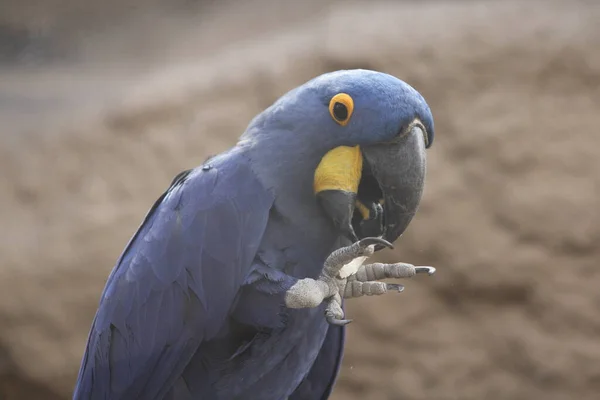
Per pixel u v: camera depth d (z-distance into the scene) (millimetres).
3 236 13406
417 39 14180
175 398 4879
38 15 22750
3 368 12508
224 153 4797
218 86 14750
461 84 13391
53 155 14758
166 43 21203
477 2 16328
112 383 4891
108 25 22672
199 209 4613
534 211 12305
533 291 12102
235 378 4832
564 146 12633
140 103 15023
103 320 4875
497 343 12039
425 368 12039
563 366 11820
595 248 12117
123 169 13977
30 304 12609
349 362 12141
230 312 4676
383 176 4508
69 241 13078
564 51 13406
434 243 12305
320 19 18609
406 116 4430
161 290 4676
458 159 12867
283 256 4648
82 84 18812
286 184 4578
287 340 4789
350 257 4168
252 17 21125
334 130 4488
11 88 18703
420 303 12266
